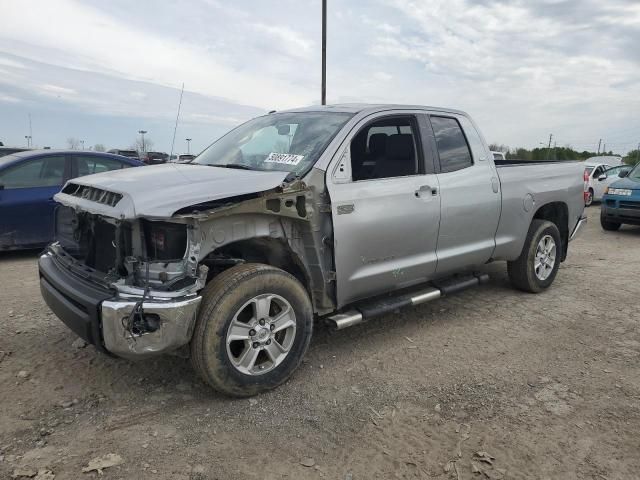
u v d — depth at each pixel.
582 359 4.07
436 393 3.50
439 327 4.77
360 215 3.83
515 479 2.61
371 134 4.19
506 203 5.14
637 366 3.94
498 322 4.91
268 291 3.35
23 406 3.23
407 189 4.18
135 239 3.03
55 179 7.58
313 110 4.49
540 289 5.86
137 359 3.02
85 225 3.51
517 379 3.71
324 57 16.59
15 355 3.96
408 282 4.41
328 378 3.70
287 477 2.62
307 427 3.07
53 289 3.45
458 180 4.64
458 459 2.77
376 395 3.46
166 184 3.24
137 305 2.88
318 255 3.65
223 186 3.23
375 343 4.36
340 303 3.88
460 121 4.92
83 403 3.29
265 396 3.43
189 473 2.63
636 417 3.20
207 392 3.46
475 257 4.94
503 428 3.06
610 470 2.68
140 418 3.13
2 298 5.41
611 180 17.81
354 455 2.80
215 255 3.53
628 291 6.02
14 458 2.71
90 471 2.62
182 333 3.00
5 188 7.16
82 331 3.04
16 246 7.23
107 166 8.12
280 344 3.52
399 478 2.62
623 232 11.06
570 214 6.14
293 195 3.44
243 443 2.89
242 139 4.54
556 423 3.12
